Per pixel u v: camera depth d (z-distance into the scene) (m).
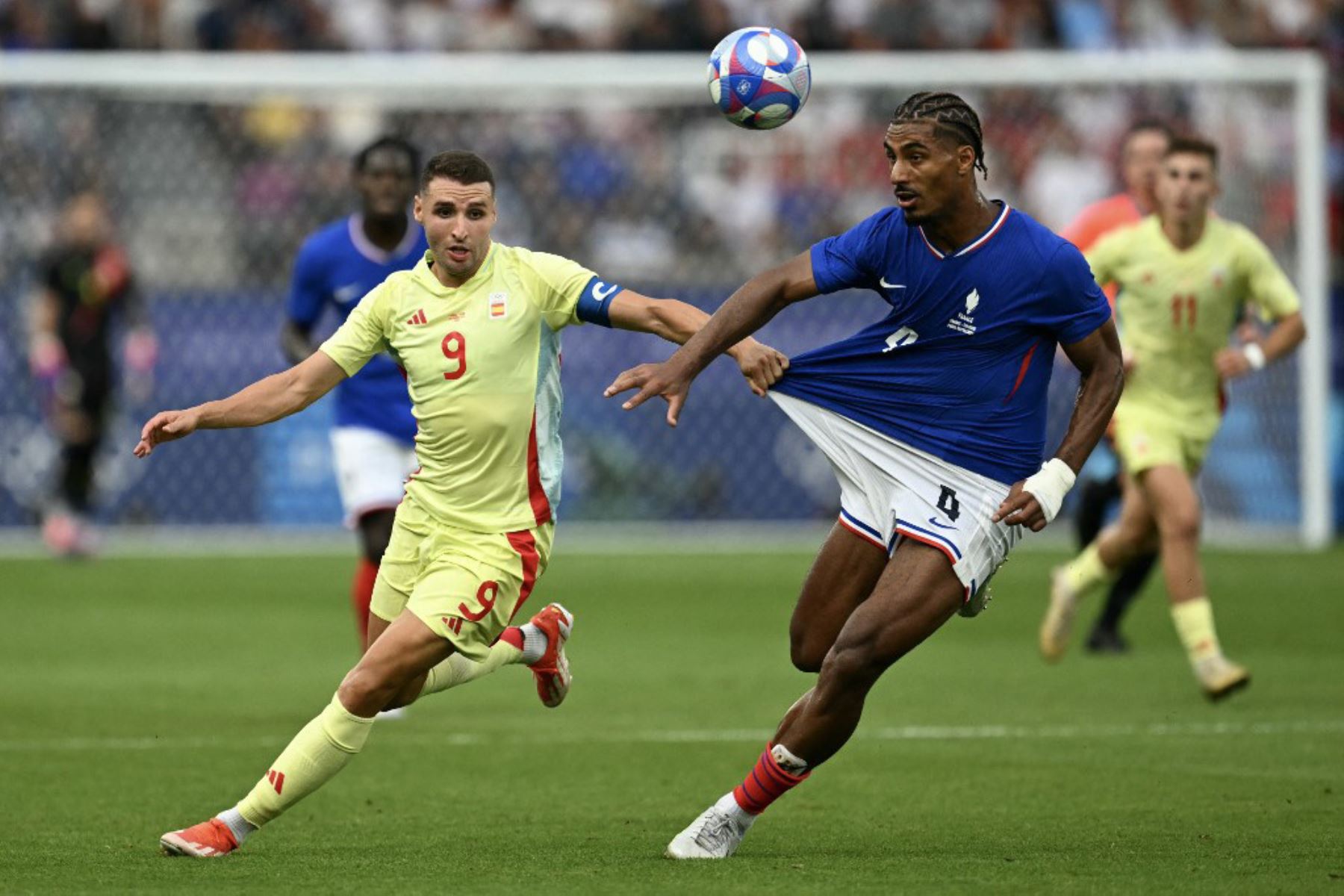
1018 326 20.17
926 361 20.52
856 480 21.00
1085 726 31.41
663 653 41.28
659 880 18.95
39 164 63.69
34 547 59.94
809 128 67.50
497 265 21.00
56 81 57.72
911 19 76.00
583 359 60.03
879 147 67.38
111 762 28.03
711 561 57.22
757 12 74.69
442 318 20.86
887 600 19.88
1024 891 18.30
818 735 19.94
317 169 65.75
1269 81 59.97
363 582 33.50
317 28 74.56
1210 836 21.73
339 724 20.38
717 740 30.31
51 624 45.25
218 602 49.34
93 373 55.72
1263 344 34.62
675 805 24.58
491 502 20.97
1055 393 59.34
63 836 22.05
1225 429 61.81
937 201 19.67
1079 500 42.16
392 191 33.44
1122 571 40.75
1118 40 78.00
